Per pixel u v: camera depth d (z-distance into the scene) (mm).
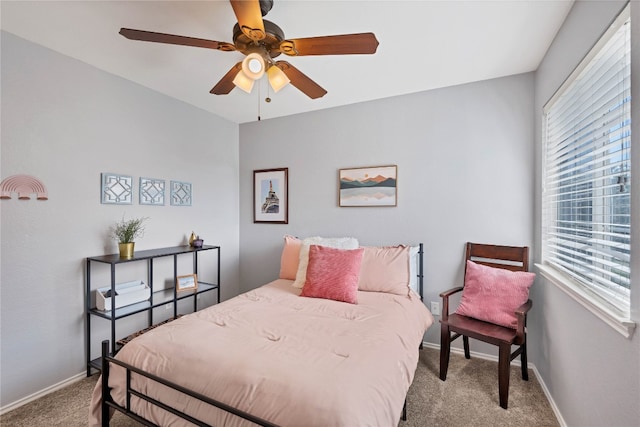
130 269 2516
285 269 2811
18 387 1873
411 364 1534
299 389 1094
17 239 1871
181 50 2033
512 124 2365
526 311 1932
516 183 2357
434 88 2615
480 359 2461
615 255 1187
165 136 2770
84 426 1703
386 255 2494
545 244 2125
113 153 2371
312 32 1814
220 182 3367
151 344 1464
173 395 1283
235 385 1170
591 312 1354
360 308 1994
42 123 1975
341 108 3027
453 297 2562
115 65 2234
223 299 3400
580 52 1478
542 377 2100
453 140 2562
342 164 3027
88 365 2197
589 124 1467
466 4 1569
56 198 2047
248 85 1672
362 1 1546
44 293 1991
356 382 1140
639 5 986
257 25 1338
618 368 1128
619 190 1239
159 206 2734
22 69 1882
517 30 1782
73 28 1783
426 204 2666
